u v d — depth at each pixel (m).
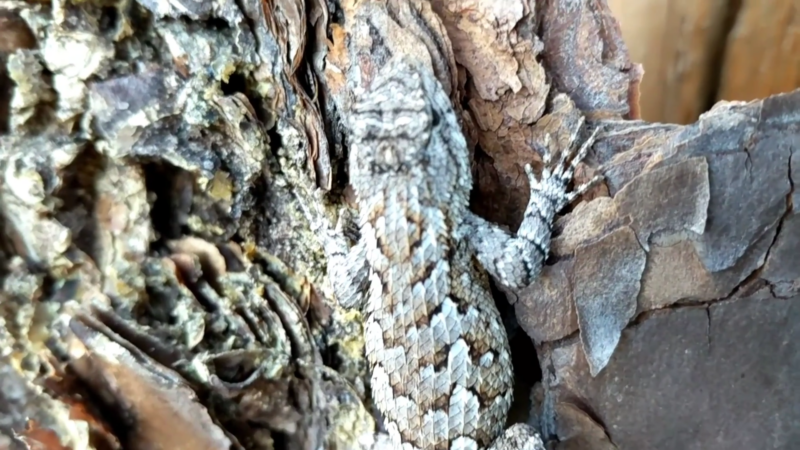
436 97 0.11
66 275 0.11
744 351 0.10
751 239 0.09
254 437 0.13
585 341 0.11
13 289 0.11
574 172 0.11
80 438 0.11
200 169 0.12
